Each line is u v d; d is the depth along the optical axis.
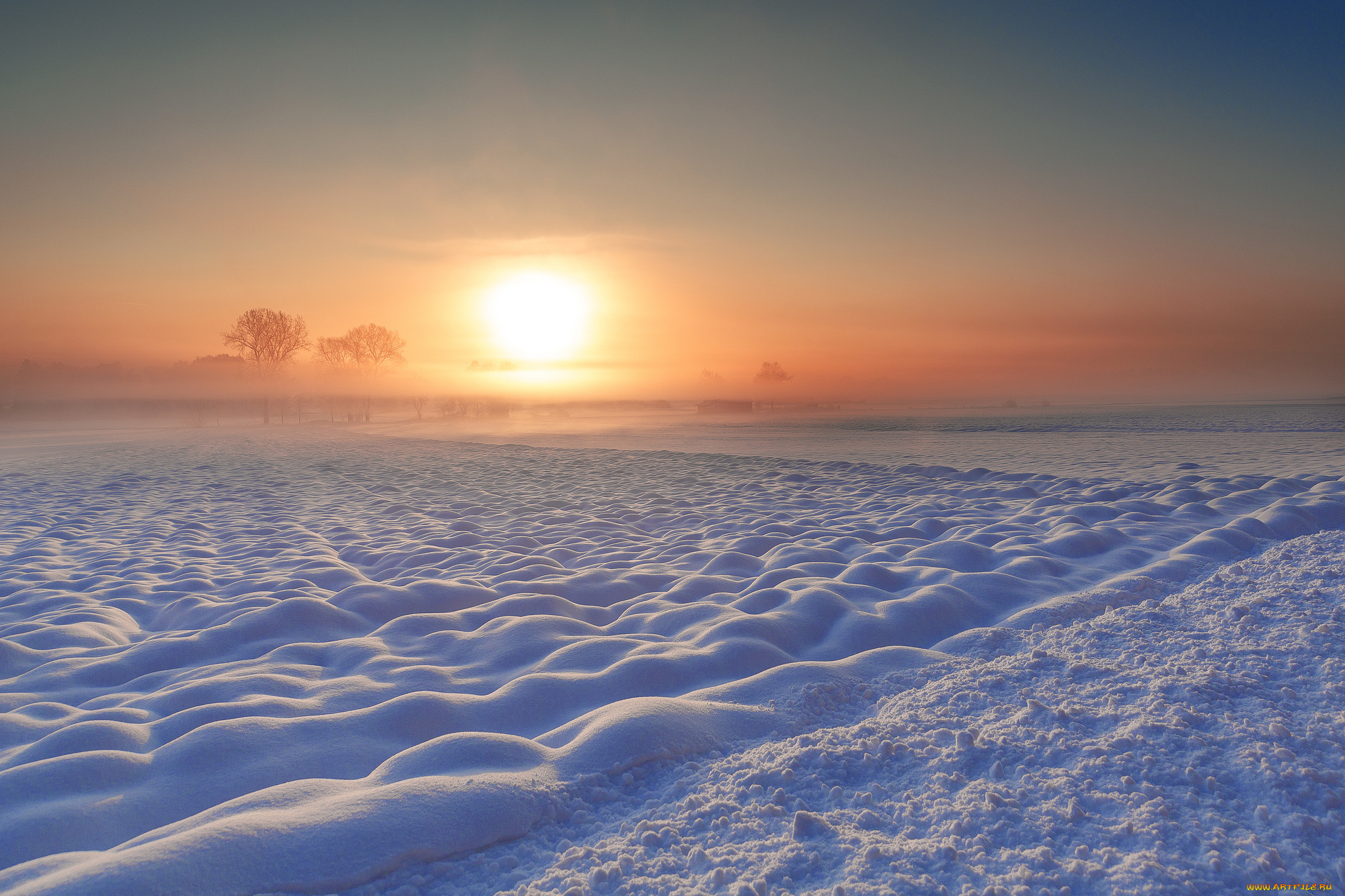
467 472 16.11
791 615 4.29
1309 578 4.24
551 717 3.13
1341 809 2.10
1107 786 2.27
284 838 1.97
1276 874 1.85
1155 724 2.58
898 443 23.05
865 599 4.67
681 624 4.39
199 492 12.74
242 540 8.16
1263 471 12.05
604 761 2.55
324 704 3.24
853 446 22.19
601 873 1.96
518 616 4.75
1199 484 9.86
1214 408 54.00
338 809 2.10
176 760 2.60
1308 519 6.39
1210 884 1.83
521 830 2.19
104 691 3.64
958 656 3.65
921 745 2.62
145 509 10.66
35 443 29.52
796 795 2.34
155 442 29.72
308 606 4.70
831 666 3.44
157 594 5.61
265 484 14.04
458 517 9.75
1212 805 2.15
